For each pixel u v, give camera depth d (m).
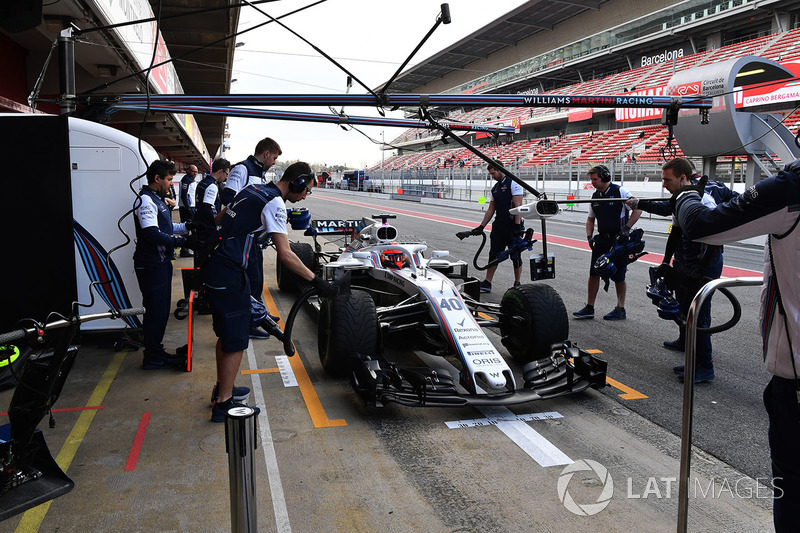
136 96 5.41
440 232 16.75
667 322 6.76
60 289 5.03
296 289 8.40
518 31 43.34
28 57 7.48
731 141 13.41
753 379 4.86
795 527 2.06
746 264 10.55
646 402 4.38
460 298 4.68
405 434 3.84
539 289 4.81
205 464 3.42
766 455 3.55
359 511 2.95
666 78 31.73
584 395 4.53
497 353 4.17
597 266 5.99
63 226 4.97
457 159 45.75
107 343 5.86
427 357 5.49
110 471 3.33
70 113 5.24
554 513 2.94
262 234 3.97
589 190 24.19
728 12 29.00
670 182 4.42
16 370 4.64
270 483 3.21
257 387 4.68
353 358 4.21
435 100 5.44
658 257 11.61
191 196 10.62
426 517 2.90
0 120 4.83
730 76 12.55
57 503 3.00
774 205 1.94
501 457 3.53
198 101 5.39
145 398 4.43
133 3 7.13
